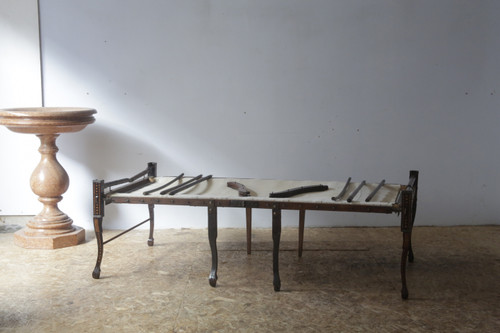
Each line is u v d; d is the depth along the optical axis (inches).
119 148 191.5
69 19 183.8
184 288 141.3
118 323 121.2
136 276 149.8
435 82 189.5
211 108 189.6
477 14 186.7
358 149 192.2
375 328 119.1
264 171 193.2
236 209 196.7
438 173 194.2
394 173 193.9
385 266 158.2
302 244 166.4
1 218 193.5
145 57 186.7
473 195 195.6
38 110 179.2
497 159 193.9
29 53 183.6
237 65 187.3
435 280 147.8
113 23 184.7
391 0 185.2
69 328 118.8
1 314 125.4
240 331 117.6
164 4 183.9
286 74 187.9
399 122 191.2
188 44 186.1
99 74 187.2
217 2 184.1
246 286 142.9
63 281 145.7
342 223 197.9
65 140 189.8
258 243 179.5
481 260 163.8
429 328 119.3
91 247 174.7
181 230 194.4
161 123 190.4
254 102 189.3
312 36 186.1
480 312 127.7
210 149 192.1
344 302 132.8
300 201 135.4
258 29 185.6
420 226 197.5
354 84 188.9
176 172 193.5
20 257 164.4
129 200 142.6
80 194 193.3
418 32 186.9
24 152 188.5
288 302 132.7
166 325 120.3
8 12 180.5
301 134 191.2
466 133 192.5
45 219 175.5
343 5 184.9
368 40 186.7
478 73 189.5
